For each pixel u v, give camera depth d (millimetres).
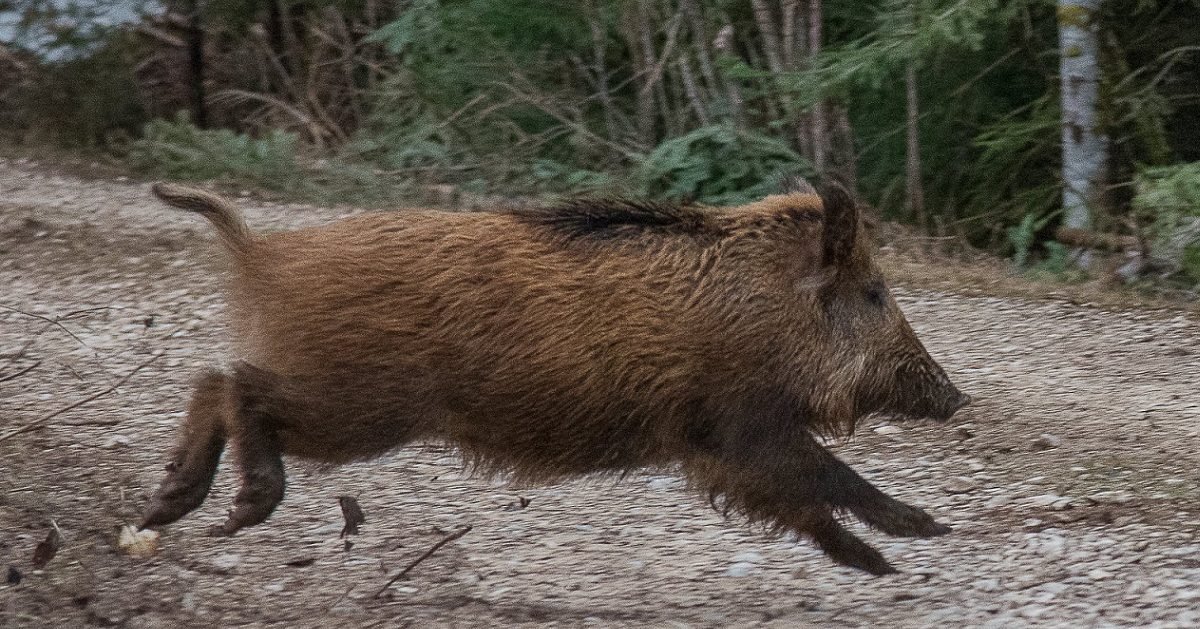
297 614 15477
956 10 36688
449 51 46250
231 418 14992
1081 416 23422
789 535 18547
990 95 42656
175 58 52312
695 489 16125
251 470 14938
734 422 15516
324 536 18297
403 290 14891
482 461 15805
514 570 17312
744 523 19016
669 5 43719
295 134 46844
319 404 14945
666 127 43781
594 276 15117
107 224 37438
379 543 18125
